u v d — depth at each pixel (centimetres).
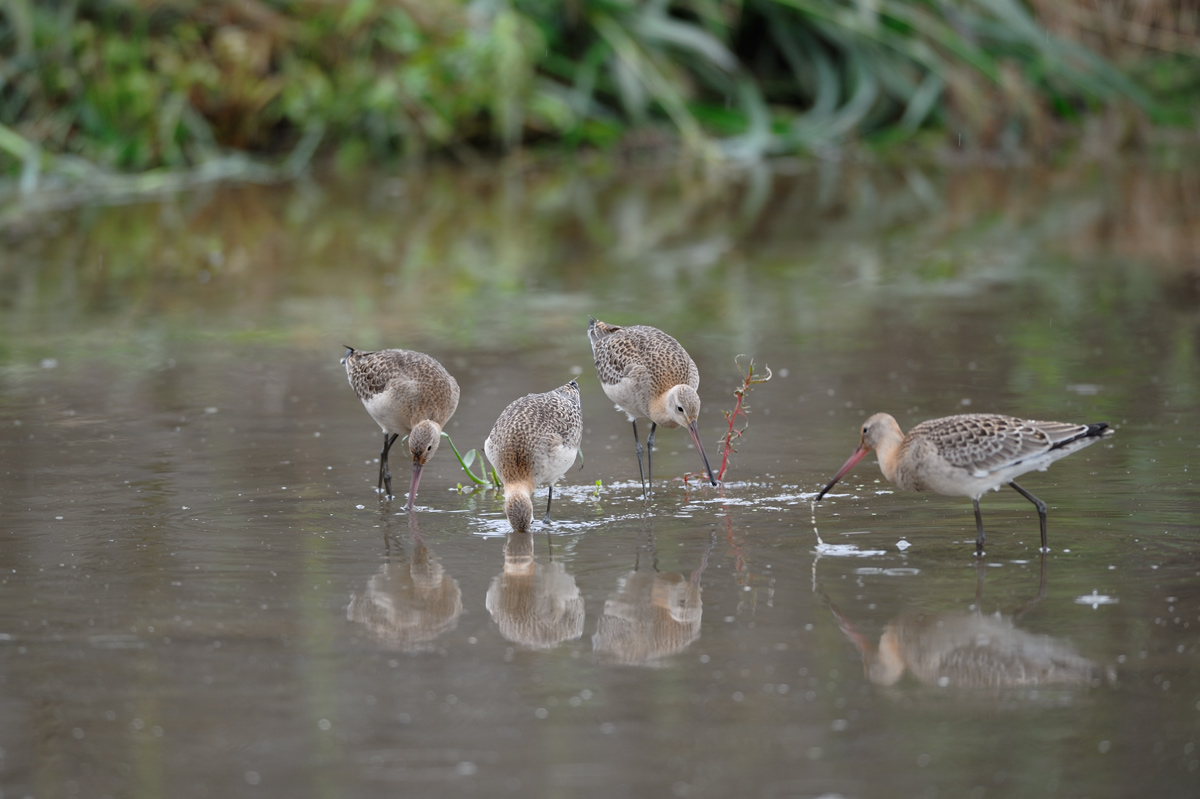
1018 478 1236
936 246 2458
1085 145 3512
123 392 1593
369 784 723
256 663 865
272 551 1080
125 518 1159
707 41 3284
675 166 3347
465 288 2158
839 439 1382
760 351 1766
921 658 861
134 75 3075
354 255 2414
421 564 1053
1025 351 1730
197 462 1327
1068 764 734
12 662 866
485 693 822
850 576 1009
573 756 748
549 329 1894
